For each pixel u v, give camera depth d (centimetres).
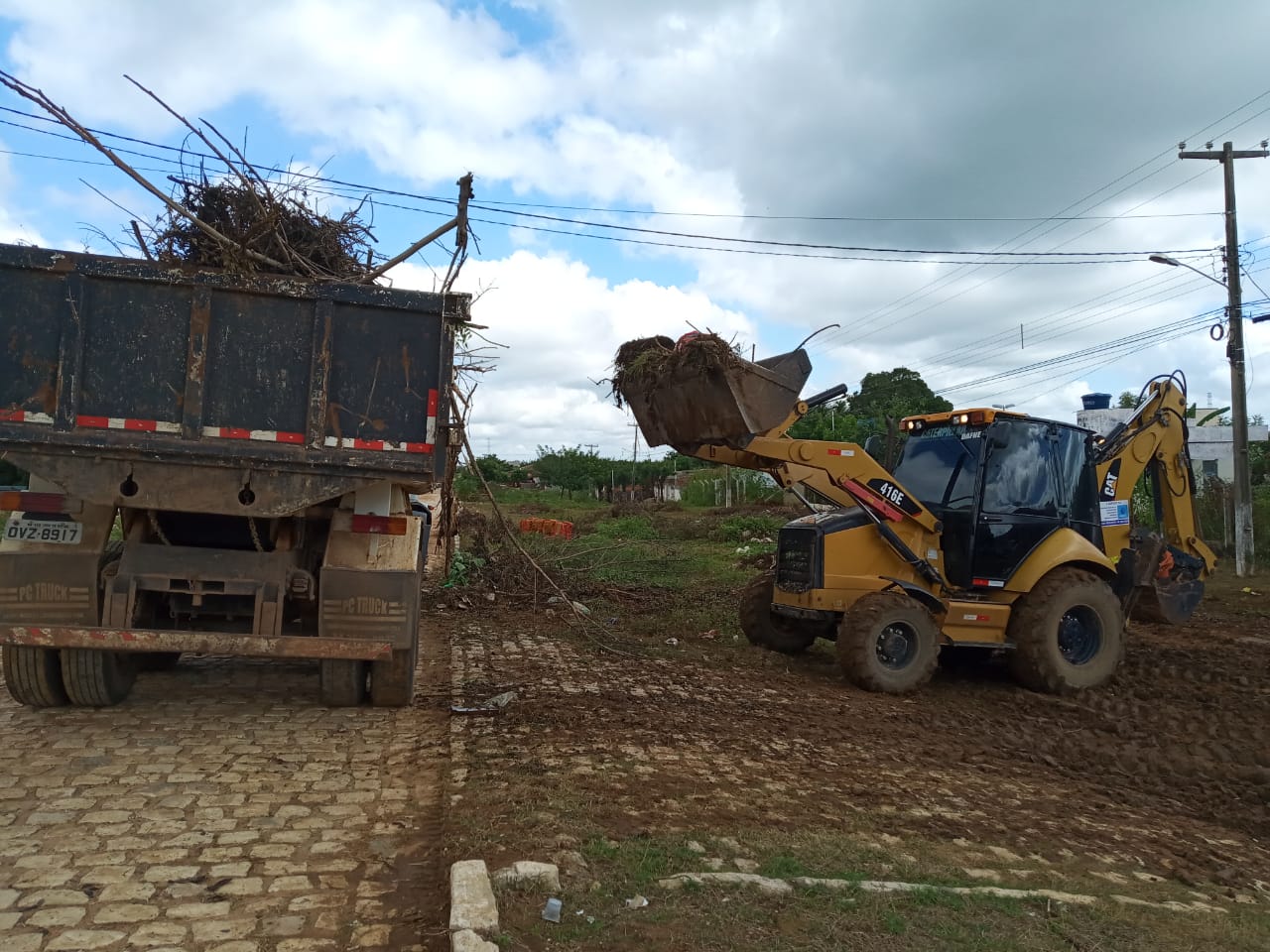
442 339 559
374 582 574
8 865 376
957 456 900
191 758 522
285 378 545
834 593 848
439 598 1233
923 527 879
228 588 562
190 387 532
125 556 559
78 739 547
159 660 725
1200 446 3350
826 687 831
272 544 604
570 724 633
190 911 345
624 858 392
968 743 680
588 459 5672
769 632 992
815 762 586
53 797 452
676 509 3956
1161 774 638
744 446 811
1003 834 480
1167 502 1047
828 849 423
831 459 844
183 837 413
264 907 352
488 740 581
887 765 598
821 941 328
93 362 525
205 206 621
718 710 710
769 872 388
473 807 452
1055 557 865
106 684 600
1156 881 434
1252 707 823
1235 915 393
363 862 397
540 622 1141
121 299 529
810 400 843
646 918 339
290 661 793
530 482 6562
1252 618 1388
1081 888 408
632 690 764
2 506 546
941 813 504
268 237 618
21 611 548
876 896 367
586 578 1437
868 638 806
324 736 577
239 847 406
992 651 919
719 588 1461
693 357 774
